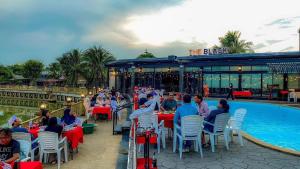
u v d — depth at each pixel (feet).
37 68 303.68
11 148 17.40
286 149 27.78
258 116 64.49
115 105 49.67
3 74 296.10
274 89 95.76
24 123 31.83
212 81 109.29
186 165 23.48
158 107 39.11
